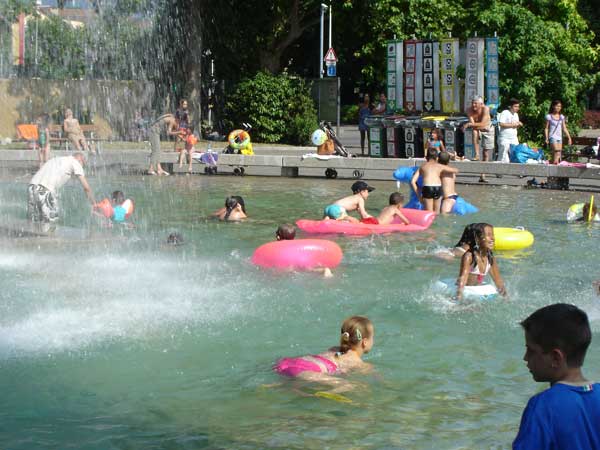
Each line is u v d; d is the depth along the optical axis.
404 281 9.45
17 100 29.30
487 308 8.34
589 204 14.07
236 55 32.09
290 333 7.54
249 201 16.64
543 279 9.68
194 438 5.21
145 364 6.68
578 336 3.15
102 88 30.30
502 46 23.77
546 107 24.09
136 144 28.02
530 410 3.09
